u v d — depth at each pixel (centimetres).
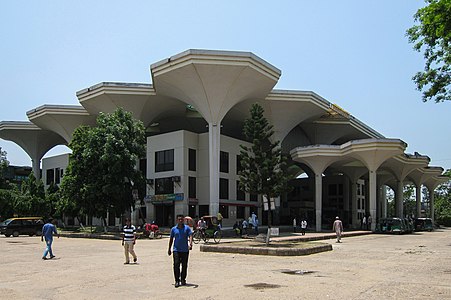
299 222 6391
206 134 4397
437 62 1875
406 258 1692
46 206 4947
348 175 6366
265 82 4197
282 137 5256
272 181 2331
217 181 4056
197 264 1469
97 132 3416
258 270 1307
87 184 3378
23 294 949
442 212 7931
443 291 937
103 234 3288
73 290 991
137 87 4703
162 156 4372
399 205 5697
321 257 1709
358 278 1138
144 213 4566
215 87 3997
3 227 3619
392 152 4169
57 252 2045
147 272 1283
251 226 3881
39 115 5553
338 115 5738
